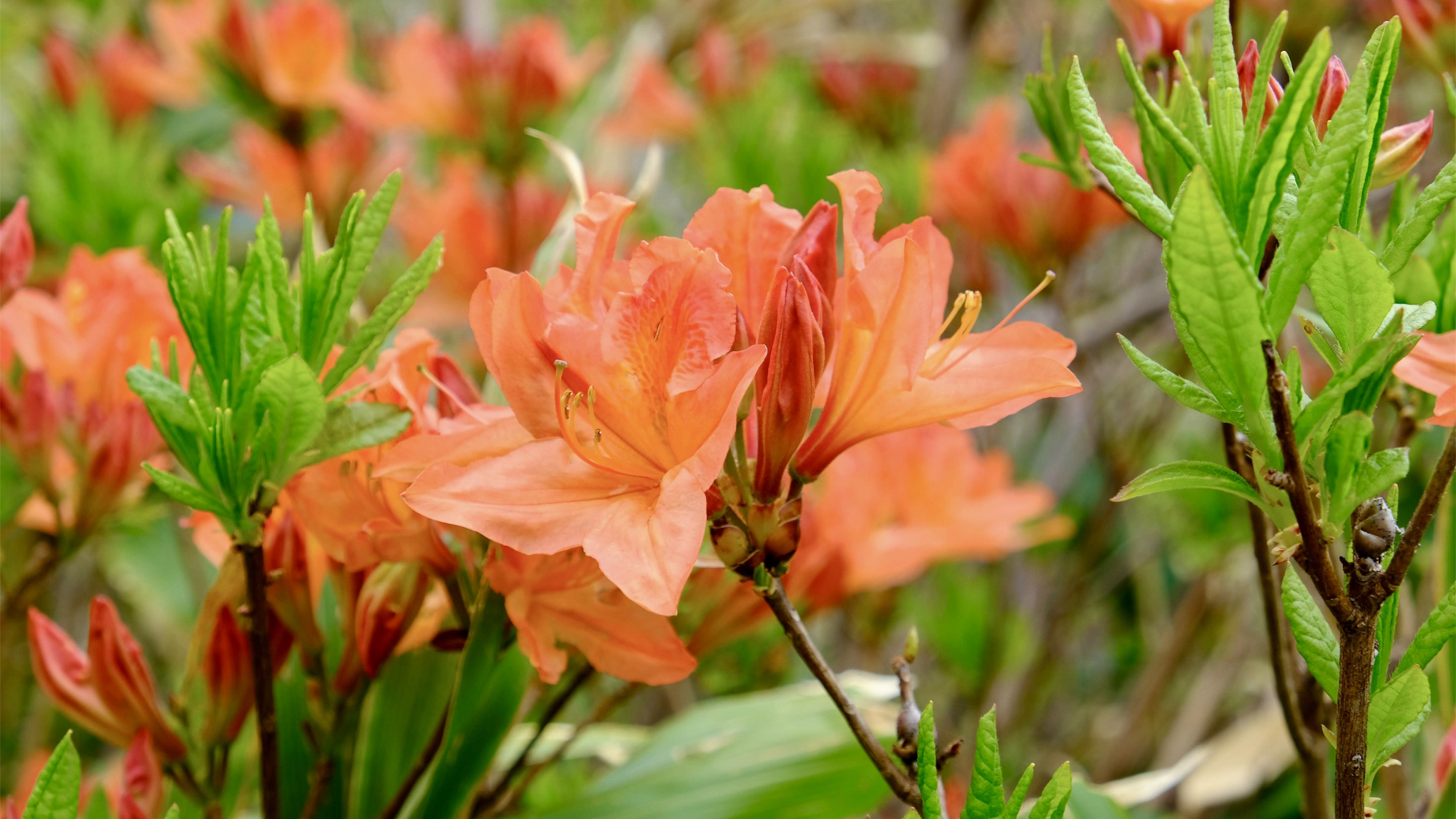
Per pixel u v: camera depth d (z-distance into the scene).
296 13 1.05
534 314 0.52
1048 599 1.43
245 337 0.53
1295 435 0.46
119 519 0.67
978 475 0.93
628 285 0.53
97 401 0.65
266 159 1.11
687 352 0.51
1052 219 1.07
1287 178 0.47
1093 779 1.26
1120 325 1.26
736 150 1.14
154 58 1.28
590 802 0.63
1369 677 0.47
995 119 1.14
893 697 0.68
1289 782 1.03
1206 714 1.34
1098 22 1.75
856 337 0.51
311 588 0.57
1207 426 1.43
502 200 1.13
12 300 0.64
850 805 0.63
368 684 0.58
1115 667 1.78
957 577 1.21
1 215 1.24
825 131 1.16
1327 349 0.48
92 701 0.57
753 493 0.51
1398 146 0.50
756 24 1.59
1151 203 0.48
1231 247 0.45
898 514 0.88
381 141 1.35
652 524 0.49
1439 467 0.47
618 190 1.27
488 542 0.56
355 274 0.53
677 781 0.64
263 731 0.53
